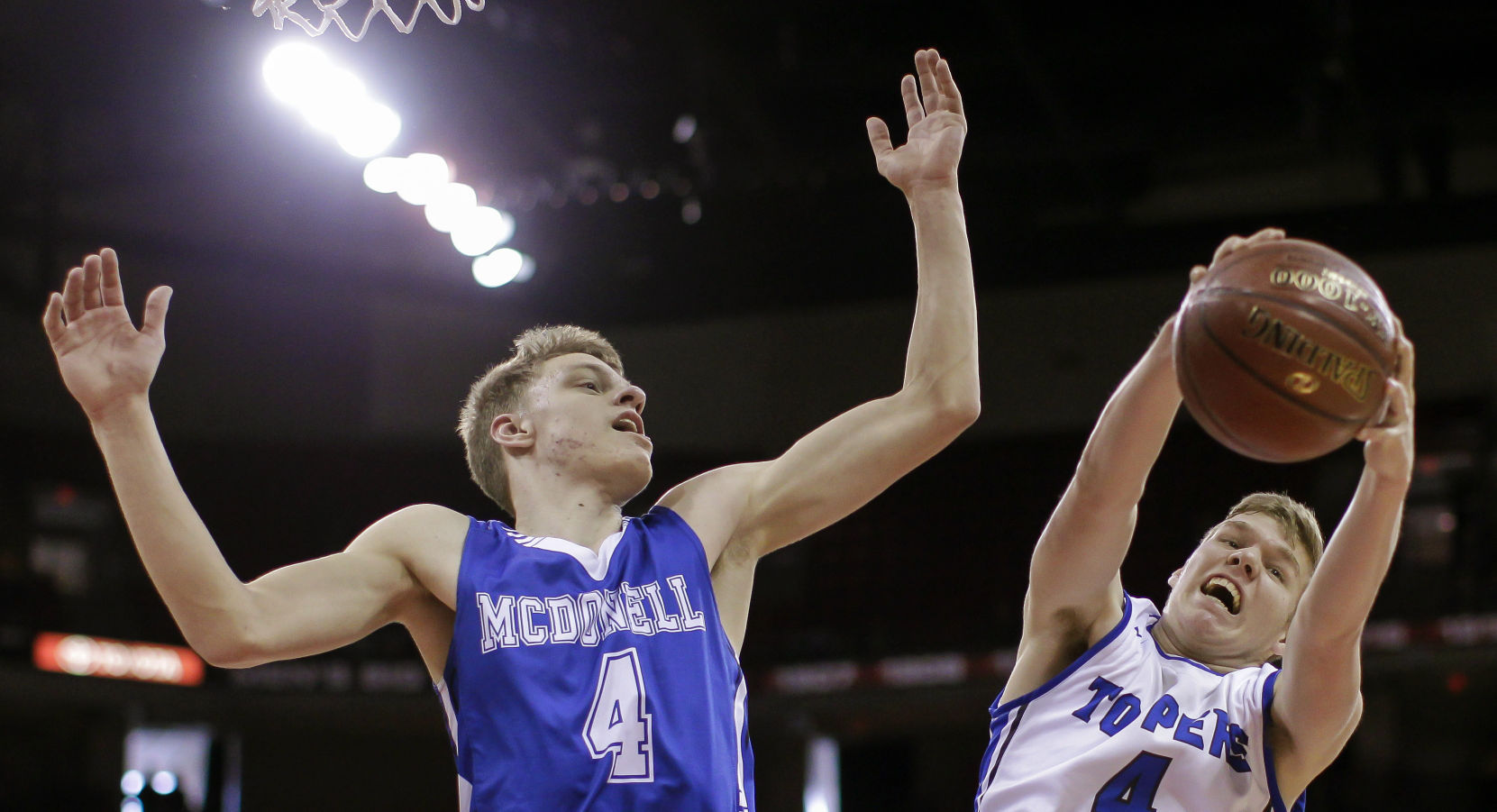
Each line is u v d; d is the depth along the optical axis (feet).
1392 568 76.28
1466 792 72.43
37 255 77.87
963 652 78.48
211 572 11.14
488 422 13.93
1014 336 92.12
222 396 88.84
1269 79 68.95
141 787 73.36
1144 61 67.97
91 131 73.41
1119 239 78.69
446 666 12.00
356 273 80.33
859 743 85.61
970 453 91.45
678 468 91.76
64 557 82.38
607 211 75.72
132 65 62.69
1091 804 14.25
